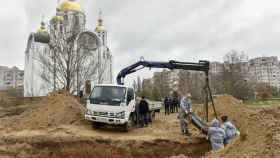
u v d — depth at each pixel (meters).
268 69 114.25
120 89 15.70
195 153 14.02
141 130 16.55
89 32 49.28
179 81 80.44
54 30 30.28
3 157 12.42
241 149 8.38
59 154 13.21
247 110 18.25
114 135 14.89
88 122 17.45
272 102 41.47
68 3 51.34
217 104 23.84
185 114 15.27
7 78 119.62
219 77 70.12
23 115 18.94
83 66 30.05
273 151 7.18
